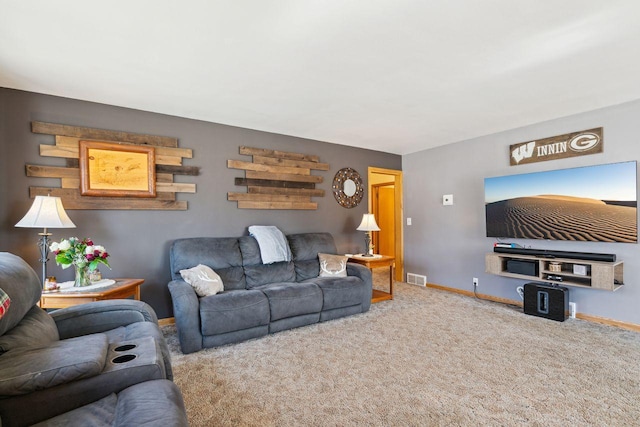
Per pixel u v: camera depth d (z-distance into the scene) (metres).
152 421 1.02
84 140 3.02
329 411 1.86
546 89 2.82
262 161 4.08
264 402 1.94
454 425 1.73
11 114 2.75
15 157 2.76
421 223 5.22
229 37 1.99
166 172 3.43
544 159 3.72
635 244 3.10
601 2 1.67
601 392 2.04
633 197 3.04
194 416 1.80
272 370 2.34
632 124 3.10
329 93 2.91
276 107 3.26
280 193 4.21
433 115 3.51
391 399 1.98
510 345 2.77
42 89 2.79
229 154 3.85
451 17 1.80
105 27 1.87
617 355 2.56
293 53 2.20
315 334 3.04
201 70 2.45
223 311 2.74
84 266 2.61
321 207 4.61
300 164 4.40
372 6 1.70
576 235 3.40
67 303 2.40
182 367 2.39
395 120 3.69
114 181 3.14
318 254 4.12
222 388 2.10
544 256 3.53
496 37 2.00
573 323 3.32
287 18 1.80
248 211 3.97
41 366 1.15
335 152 4.77
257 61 2.30
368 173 5.15
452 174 4.75
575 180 3.41
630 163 3.05
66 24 1.83
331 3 1.67
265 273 3.61
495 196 4.09
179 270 3.20
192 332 2.63
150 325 1.94
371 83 2.69
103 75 2.52
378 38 2.01
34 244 2.84
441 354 2.60
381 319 3.47
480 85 2.74
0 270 1.44
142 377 1.29
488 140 4.30
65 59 2.26
